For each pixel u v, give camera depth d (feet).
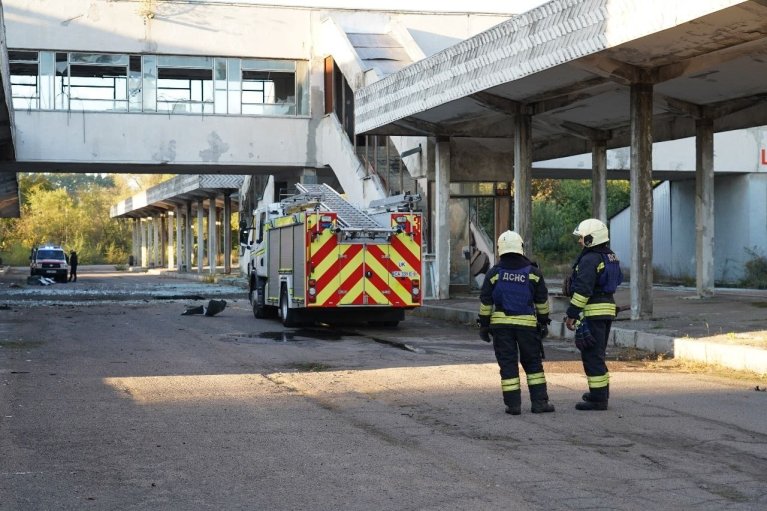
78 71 108.06
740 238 118.93
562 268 161.27
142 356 48.08
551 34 56.13
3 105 83.92
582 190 198.49
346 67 105.50
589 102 74.23
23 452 25.20
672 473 22.77
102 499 20.45
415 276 64.18
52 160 107.34
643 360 46.16
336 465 23.68
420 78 75.36
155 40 109.09
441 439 26.91
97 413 31.14
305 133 113.70
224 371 42.22
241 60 112.16
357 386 37.47
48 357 47.37
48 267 170.50
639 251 58.39
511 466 23.53
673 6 45.11
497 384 37.93
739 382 38.37
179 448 25.71
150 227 297.53
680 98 72.95
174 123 110.32
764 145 117.29
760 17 45.55
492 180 95.14
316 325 68.74
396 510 19.54
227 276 176.65
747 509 19.60
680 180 127.95
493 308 31.40
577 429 28.35
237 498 20.53
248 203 162.81
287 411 31.63
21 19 105.70
